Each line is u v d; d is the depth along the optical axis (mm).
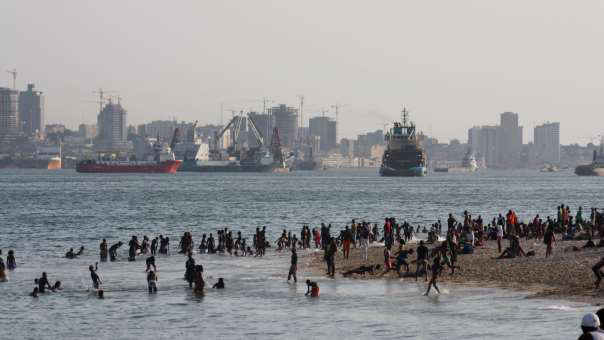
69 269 98500
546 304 61781
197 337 55375
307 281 72250
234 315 63250
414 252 103250
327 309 64625
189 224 190250
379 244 121375
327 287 76625
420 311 61844
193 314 64250
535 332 52219
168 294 75438
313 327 57406
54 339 55844
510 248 90625
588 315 29812
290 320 60406
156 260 108812
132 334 57031
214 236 157125
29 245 136875
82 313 65688
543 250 96312
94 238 152250
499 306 62031
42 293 76875
